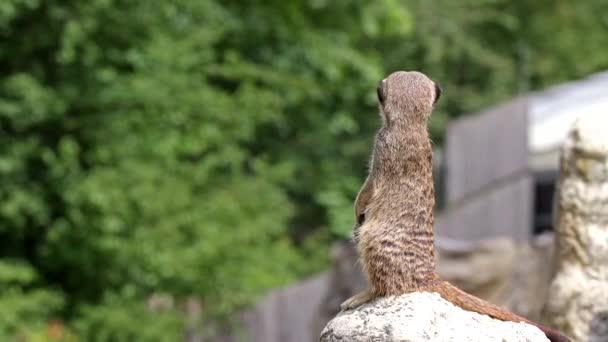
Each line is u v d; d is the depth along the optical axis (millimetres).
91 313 18500
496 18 30781
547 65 31500
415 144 6320
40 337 17781
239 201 20188
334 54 23344
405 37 28141
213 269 19297
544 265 14141
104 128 19328
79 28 18391
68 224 19000
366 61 23828
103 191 18250
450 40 29391
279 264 21016
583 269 8422
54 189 19266
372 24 23438
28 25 19328
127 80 19406
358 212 6477
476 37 31359
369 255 6277
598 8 33781
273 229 20656
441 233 19094
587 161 8430
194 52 20766
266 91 21125
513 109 19750
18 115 18812
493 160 19828
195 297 19609
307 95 23828
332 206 25891
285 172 21422
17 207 18875
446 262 15000
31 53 19859
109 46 19891
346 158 27875
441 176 21297
